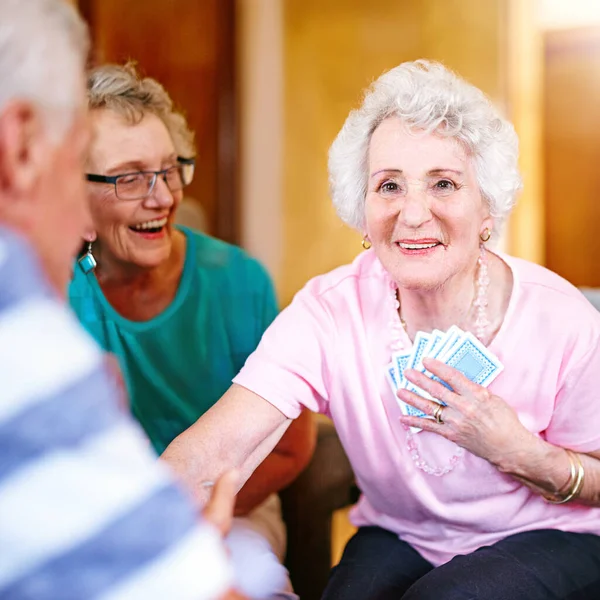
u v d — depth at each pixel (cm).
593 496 158
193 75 576
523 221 601
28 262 81
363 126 160
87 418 76
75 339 80
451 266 154
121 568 73
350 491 214
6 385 75
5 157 84
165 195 189
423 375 152
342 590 162
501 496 163
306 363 165
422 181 152
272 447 164
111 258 194
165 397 197
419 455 163
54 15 88
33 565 72
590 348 156
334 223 597
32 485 73
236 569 164
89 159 185
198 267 203
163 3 564
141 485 76
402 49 572
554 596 149
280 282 606
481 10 551
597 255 612
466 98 153
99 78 189
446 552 168
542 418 160
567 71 603
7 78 83
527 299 161
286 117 595
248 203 601
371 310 169
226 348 202
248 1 585
